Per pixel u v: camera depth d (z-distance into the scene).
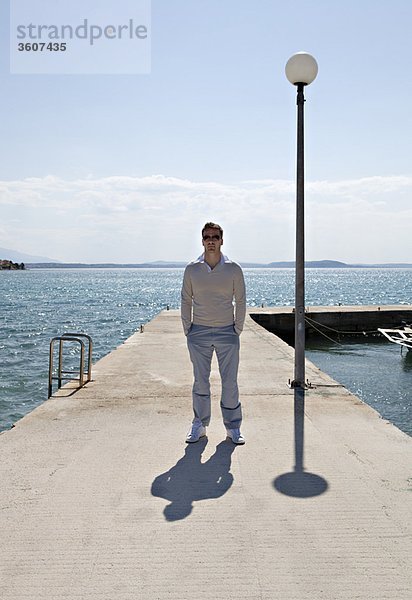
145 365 9.25
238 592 2.65
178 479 4.08
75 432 5.30
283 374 8.32
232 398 5.05
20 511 3.52
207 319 4.99
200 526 3.31
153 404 6.45
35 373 16.20
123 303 55.66
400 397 11.73
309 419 5.75
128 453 4.68
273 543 3.11
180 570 2.84
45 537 3.18
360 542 3.12
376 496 3.75
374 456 4.59
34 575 2.79
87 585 2.71
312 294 72.19
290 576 2.78
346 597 2.60
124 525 3.33
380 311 21.92
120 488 3.90
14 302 56.12
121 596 2.61
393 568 2.85
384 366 15.21
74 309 46.47
